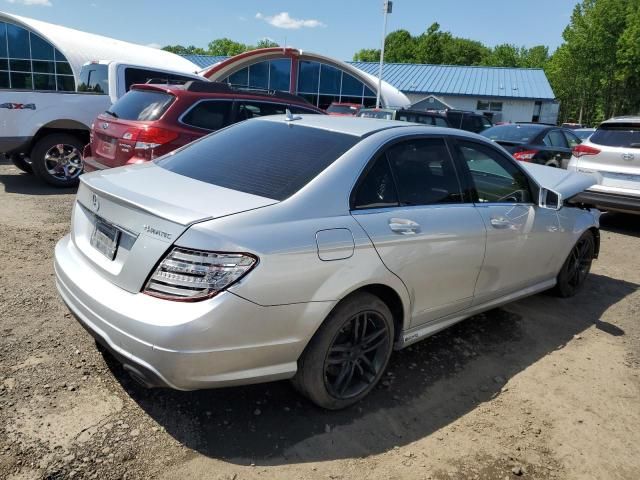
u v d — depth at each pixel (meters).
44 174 8.53
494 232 3.87
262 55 28.23
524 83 40.16
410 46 80.81
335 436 2.95
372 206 3.13
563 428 3.21
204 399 3.15
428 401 3.38
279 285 2.59
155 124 6.59
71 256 3.15
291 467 2.69
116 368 3.37
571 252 5.16
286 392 3.30
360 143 3.26
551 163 10.48
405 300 3.31
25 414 2.87
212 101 7.13
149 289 2.53
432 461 2.83
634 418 3.37
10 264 5.00
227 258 2.46
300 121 3.69
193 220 2.50
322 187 2.93
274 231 2.62
